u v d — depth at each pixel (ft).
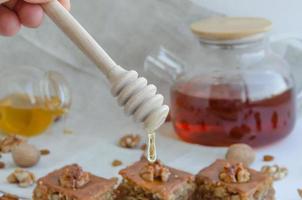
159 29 3.20
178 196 2.20
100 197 2.16
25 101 2.86
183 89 2.67
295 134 2.79
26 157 2.54
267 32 2.73
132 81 1.59
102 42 3.28
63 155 2.67
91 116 3.13
